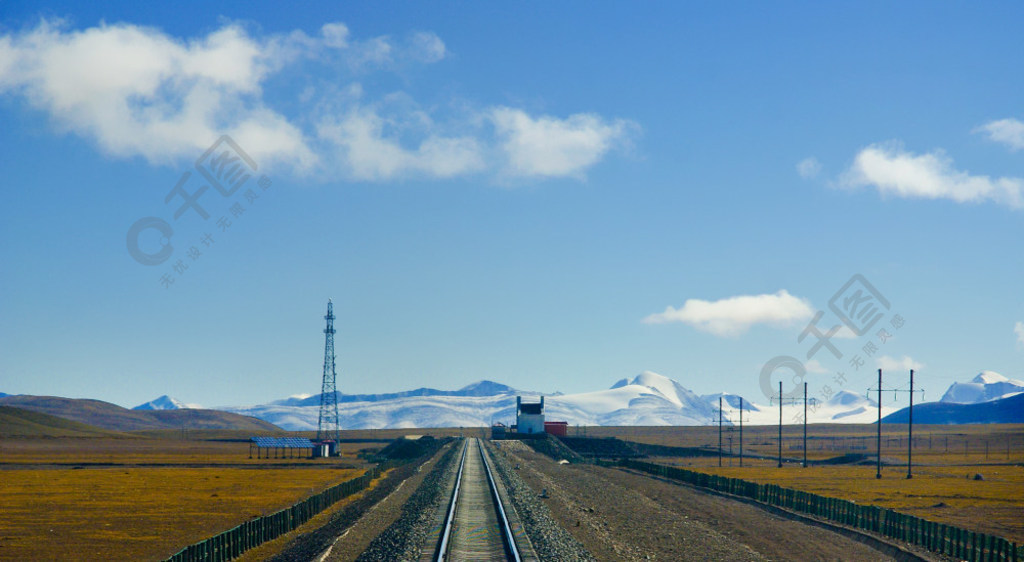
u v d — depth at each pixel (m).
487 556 39.25
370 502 70.88
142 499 83.69
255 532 49.59
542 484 88.19
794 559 47.31
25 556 50.81
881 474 129.00
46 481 106.62
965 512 74.69
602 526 55.62
